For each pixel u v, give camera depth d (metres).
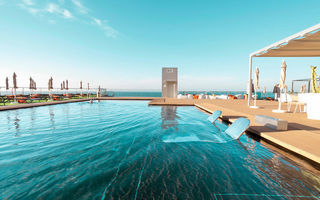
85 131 3.83
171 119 5.43
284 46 5.32
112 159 2.27
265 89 12.02
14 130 3.88
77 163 2.13
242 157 2.37
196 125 4.52
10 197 1.44
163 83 16.78
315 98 4.26
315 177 1.82
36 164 2.09
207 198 1.45
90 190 1.55
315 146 2.39
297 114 5.18
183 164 2.12
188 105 9.71
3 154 2.41
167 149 2.68
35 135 3.46
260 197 1.46
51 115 6.17
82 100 13.10
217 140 3.18
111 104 10.84
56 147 2.73
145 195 1.48
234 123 3.67
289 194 1.51
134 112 7.05
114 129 4.04
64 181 1.70
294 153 2.39
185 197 1.46
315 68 4.97
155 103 10.09
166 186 1.63
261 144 2.94
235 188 1.60
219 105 8.45
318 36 4.10
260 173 1.91
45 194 1.49
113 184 1.66
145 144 2.93
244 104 8.94
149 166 2.06
